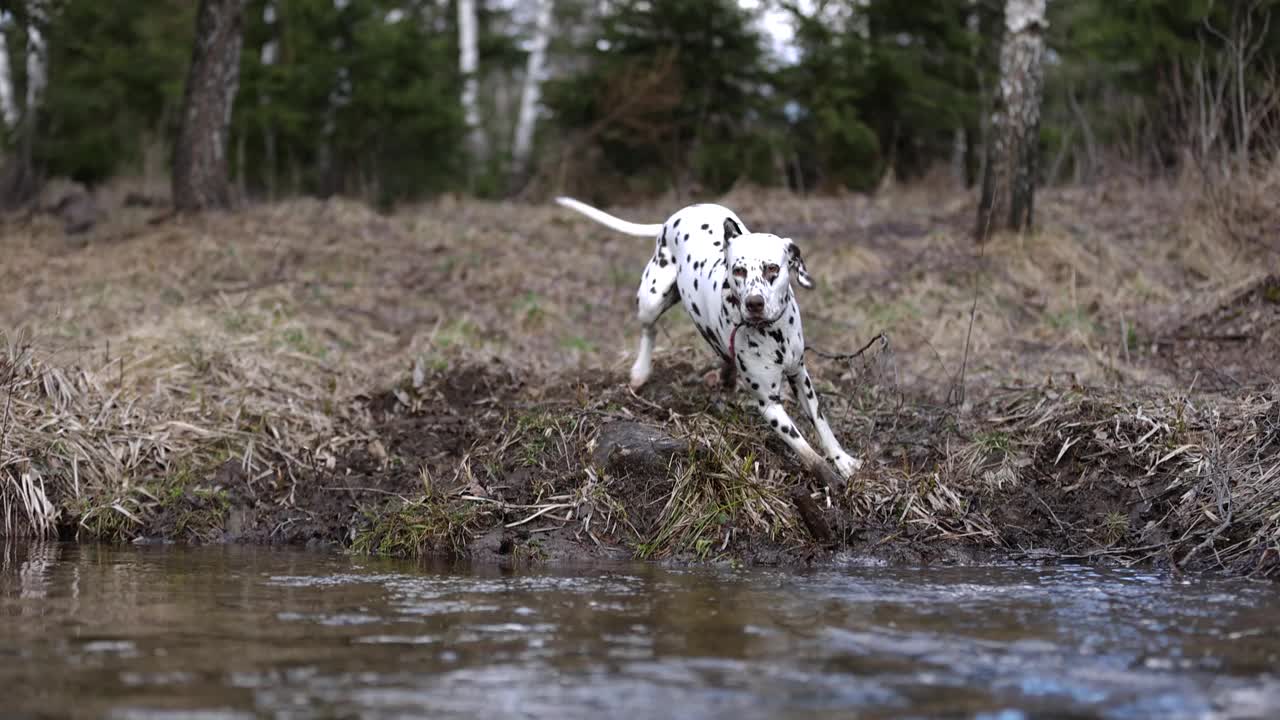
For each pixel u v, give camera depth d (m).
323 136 19.56
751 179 17.81
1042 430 6.67
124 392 7.35
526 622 4.16
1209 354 8.07
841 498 6.02
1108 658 3.65
